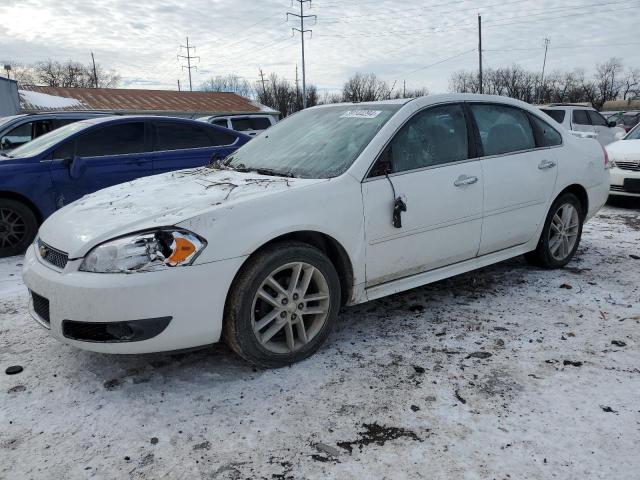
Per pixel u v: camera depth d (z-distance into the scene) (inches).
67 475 82.6
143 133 244.8
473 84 3063.5
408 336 130.3
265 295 110.0
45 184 218.7
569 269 180.9
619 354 118.3
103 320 97.4
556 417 94.8
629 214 283.9
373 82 2903.5
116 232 102.0
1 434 93.1
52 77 3048.7
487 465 82.7
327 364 116.6
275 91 2908.5
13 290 171.8
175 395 105.2
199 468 83.9
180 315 100.2
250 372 113.9
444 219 137.2
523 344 124.5
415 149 134.8
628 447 86.0
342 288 126.6
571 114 556.1
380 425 94.0
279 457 86.1
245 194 113.0
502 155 153.3
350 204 119.7
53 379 112.3
